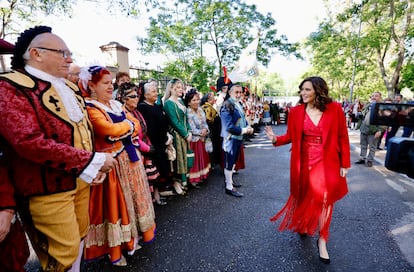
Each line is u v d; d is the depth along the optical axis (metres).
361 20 14.30
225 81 6.65
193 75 12.34
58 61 1.46
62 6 7.07
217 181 4.49
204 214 3.18
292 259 2.28
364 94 23.62
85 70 1.96
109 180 1.98
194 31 13.06
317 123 2.27
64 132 1.45
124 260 2.19
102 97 2.01
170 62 11.89
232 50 14.88
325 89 2.25
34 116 1.32
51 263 1.53
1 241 1.25
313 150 2.30
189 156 3.82
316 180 2.28
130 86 2.83
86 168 1.40
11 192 1.30
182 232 2.74
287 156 6.45
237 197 3.73
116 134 1.92
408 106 1.29
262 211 3.25
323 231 2.26
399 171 1.24
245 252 2.38
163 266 2.19
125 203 2.07
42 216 1.42
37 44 1.39
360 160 5.61
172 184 3.94
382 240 2.57
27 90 1.32
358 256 2.32
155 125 3.30
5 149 1.32
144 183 2.30
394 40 14.52
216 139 4.85
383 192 3.88
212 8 13.06
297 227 2.41
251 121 8.23
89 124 1.73
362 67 16.72
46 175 1.39
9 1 6.47
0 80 1.27
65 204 1.47
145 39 12.51
